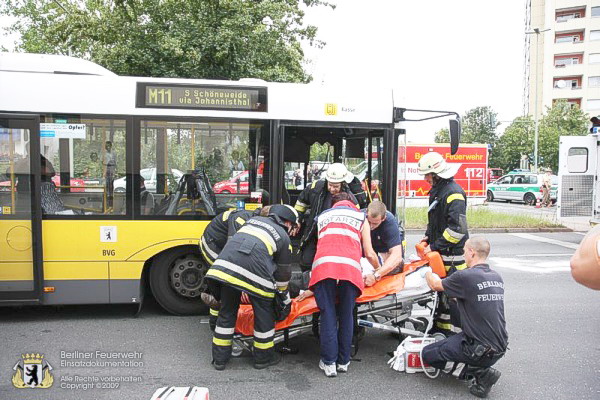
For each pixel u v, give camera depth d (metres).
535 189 27.92
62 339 5.75
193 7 15.79
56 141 6.24
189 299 6.68
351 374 4.91
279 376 4.83
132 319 6.54
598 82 67.56
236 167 6.68
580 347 5.72
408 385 4.68
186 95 6.53
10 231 6.12
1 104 6.14
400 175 7.22
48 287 6.22
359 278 4.70
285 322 5.12
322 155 7.72
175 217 6.46
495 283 4.43
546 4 70.00
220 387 4.57
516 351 5.58
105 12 16.09
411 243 13.93
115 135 6.38
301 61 20.52
